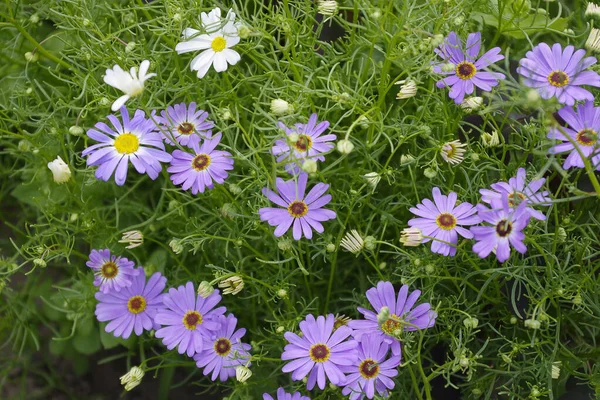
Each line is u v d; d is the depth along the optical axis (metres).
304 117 0.38
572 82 0.35
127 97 0.36
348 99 0.37
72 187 0.42
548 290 0.37
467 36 0.39
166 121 0.38
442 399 0.42
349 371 0.36
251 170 0.38
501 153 0.41
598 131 0.34
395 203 0.40
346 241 0.37
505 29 0.40
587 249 0.38
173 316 0.38
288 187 0.36
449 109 0.40
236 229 0.39
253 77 0.40
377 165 0.39
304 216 0.36
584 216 0.40
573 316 0.40
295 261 0.41
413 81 0.37
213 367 0.38
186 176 0.37
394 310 0.36
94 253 0.39
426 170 0.38
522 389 0.40
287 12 0.40
